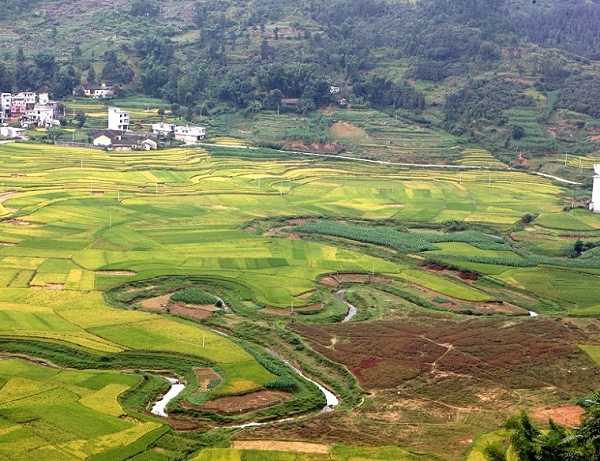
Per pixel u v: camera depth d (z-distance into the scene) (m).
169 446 94.62
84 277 160.25
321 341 133.00
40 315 136.88
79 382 110.88
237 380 114.31
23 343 124.69
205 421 103.56
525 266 183.38
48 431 95.62
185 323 137.75
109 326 133.62
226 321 141.88
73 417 99.50
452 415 106.69
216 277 164.12
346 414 106.44
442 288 165.75
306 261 180.38
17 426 96.50
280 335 134.75
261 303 150.75
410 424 103.44
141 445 93.62
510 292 166.25
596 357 126.94
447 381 117.62
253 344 131.62
